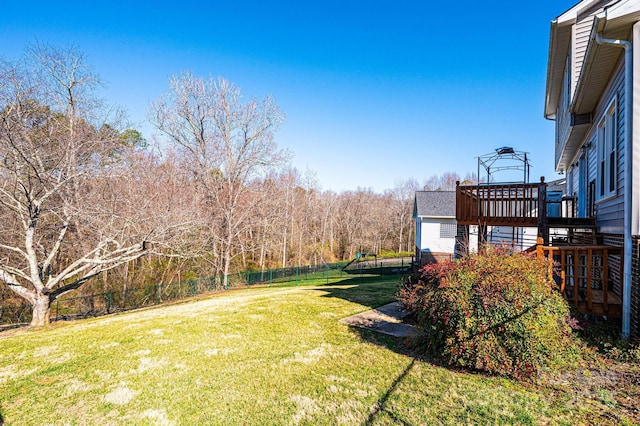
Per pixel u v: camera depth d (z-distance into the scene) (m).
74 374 5.15
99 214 11.85
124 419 3.84
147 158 18.92
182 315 9.12
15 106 10.02
